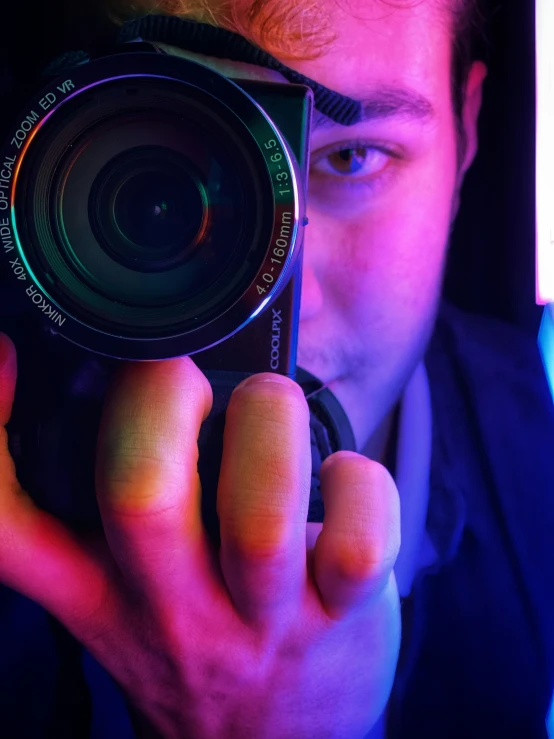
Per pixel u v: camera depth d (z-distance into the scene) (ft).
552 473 3.90
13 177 1.54
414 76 3.10
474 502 3.89
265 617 1.58
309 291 3.29
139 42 1.65
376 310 3.38
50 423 1.69
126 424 1.44
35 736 3.04
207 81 1.53
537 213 3.86
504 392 4.00
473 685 3.66
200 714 1.77
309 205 3.24
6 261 1.53
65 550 1.65
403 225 3.31
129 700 1.85
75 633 1.72
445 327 4.04
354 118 2.28
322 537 1.58
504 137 3.82
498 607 3.78
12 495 1.63
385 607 1.83
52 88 1.54
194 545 1.52
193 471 1.50
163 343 1.51
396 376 3.61
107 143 1.63
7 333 1.70
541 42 3.66
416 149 3.21
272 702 1.75
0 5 2.63
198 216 1.62
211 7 2.71
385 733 3.52
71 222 1.61
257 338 1.76
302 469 1.45
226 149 1.58
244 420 1.45
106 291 1.58
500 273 3.98
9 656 3.13
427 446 3.86
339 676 1.78
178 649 1.64
